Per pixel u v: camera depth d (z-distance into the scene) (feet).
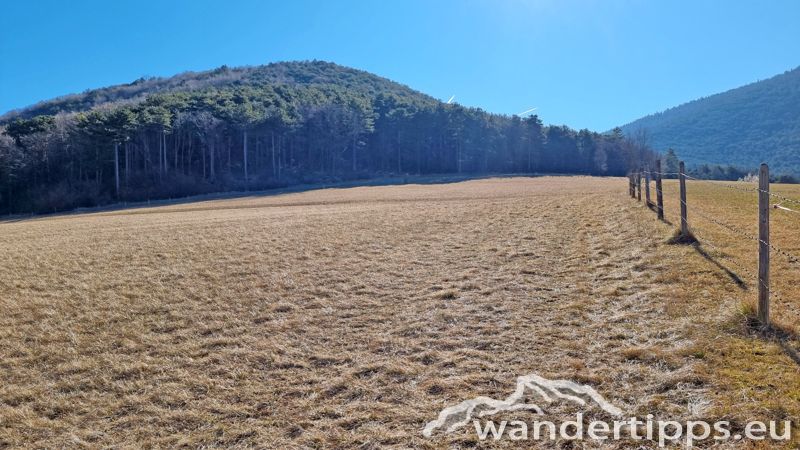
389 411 15.26
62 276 40.22
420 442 13.28
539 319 22.16
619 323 20.04
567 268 30.89
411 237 50.14
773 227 29.14
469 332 21.62
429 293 29.01
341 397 16.65
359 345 21.53
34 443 15.87
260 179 212.64
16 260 49.08
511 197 96.53
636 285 24.36
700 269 23.77
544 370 16.71
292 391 17.51
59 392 19.51
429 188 158.92
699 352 15.76
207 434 15.19
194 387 18.69
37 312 30.30
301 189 188.85
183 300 31.30
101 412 17.47
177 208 130.21
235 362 20.75
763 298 16.17
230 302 30.30
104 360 22.21
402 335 22.33
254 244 50.62
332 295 30.37
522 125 289.53
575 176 236.43
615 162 300.81
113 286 35.88
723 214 35.81
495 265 34.50
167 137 218.18
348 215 75.20
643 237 33.81
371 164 276.21
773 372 13.64
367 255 42.01
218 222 74.74
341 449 13.52
